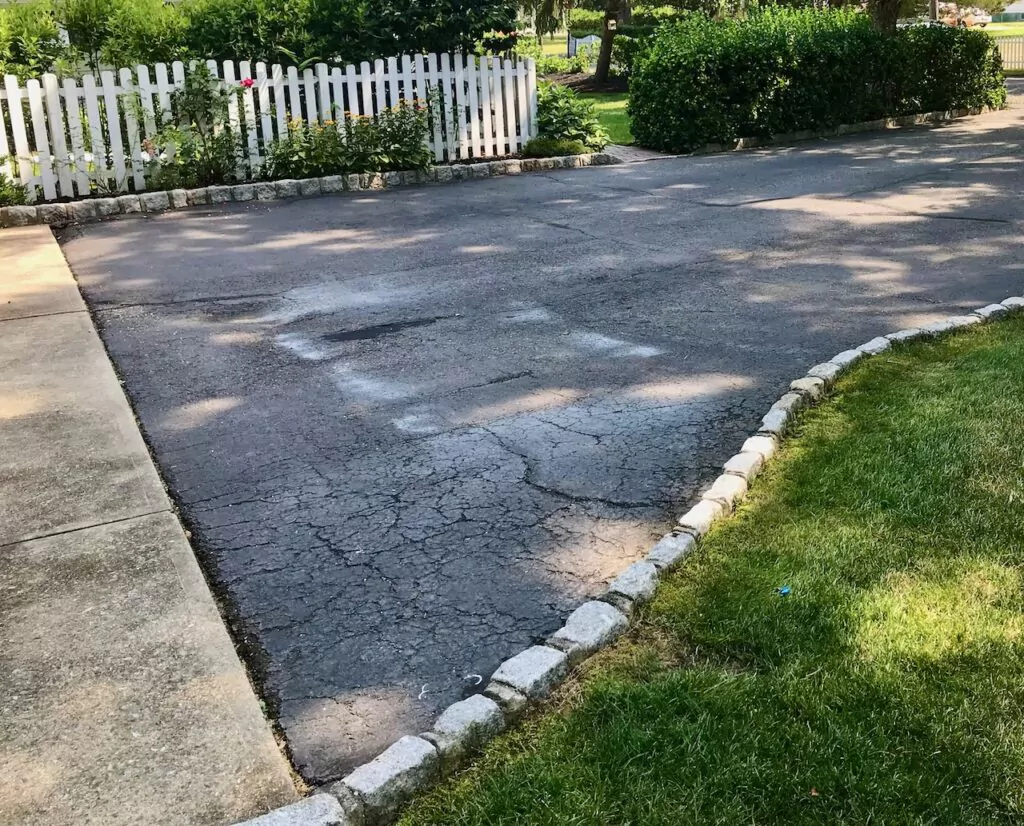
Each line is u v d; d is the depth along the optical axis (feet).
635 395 17.19
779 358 18.92
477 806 8.01
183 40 41.96
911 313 21.63
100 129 35.94
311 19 42.91
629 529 12.69
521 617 10.84
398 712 9.39
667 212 33.37
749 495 13.24
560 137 45.57
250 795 8.19
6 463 14.71
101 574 11.61
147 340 20.92
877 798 7.96
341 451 15.17
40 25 40.42
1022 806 7.86
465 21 43.98
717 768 8.29
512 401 17.03
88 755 8.63
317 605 11.16
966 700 8.96
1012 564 11.17
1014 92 77.56
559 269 26.09
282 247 29.40
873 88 55.62
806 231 29.89
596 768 8.34
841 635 10.00
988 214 31.58
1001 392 16.22
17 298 24.07
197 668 9.84
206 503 13.61
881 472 13.56
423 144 41.50
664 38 51.67
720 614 10.48
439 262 27.14
